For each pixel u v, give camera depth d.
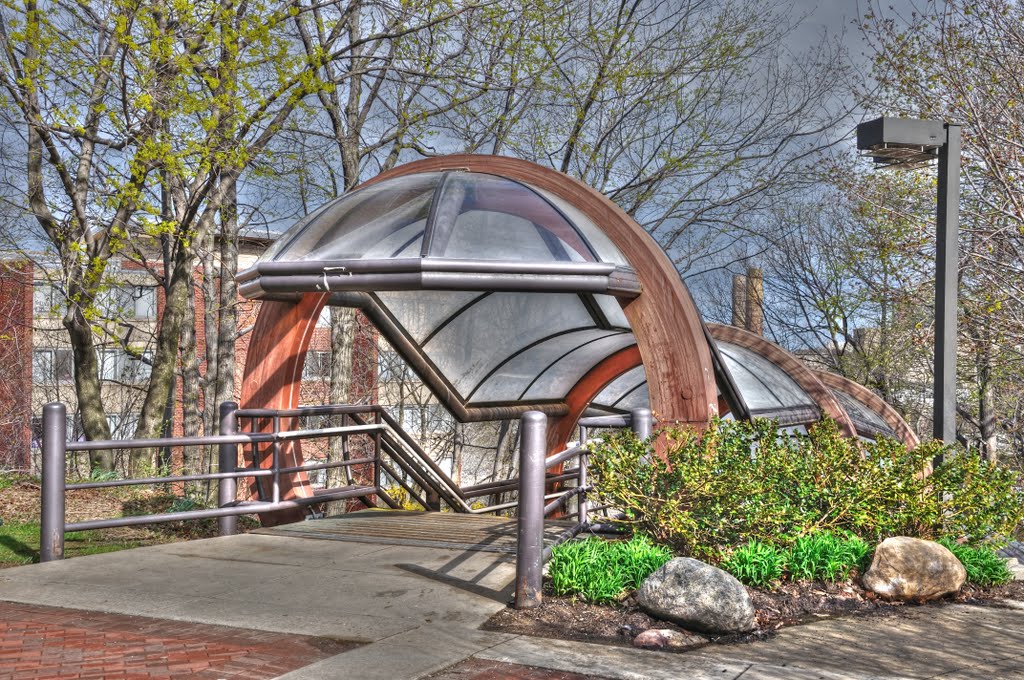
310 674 4.07
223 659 4.30
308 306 9.83
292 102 14.25
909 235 16.20
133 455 15.98
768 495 6.37
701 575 5.09
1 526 9.64
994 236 13.54
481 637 4.79
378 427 10.58
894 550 5.98
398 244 7.61
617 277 7.95
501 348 11.94
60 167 14.16
